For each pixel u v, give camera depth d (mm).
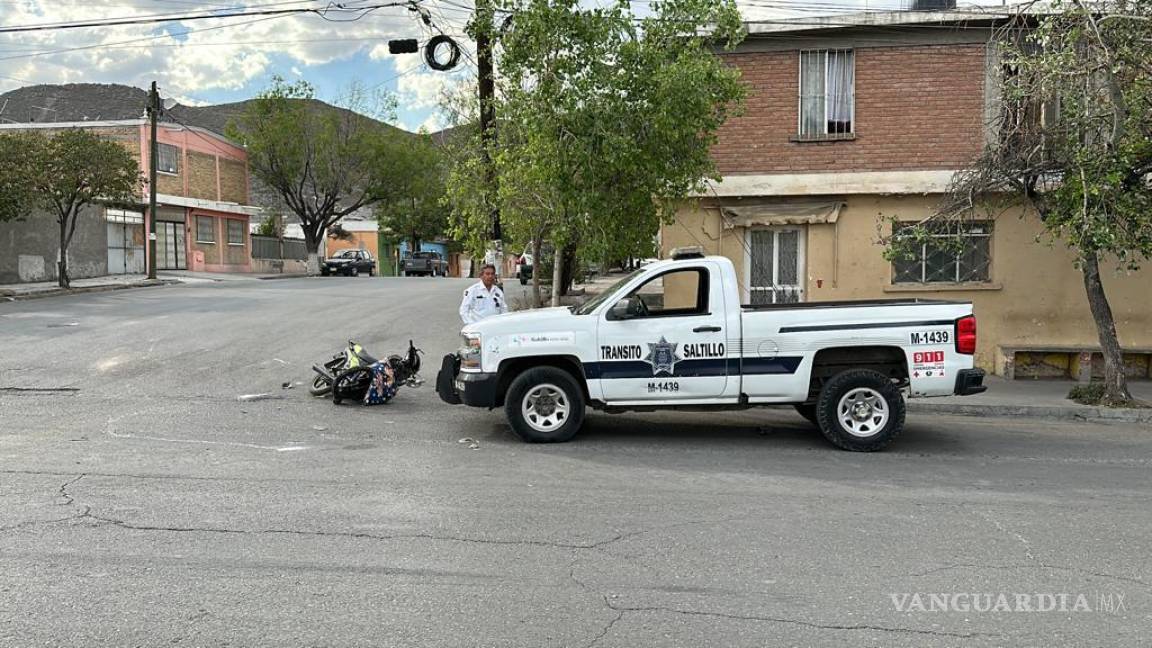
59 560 5176
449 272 67688
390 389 11383
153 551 5355
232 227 41406
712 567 5199
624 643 4129
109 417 10219
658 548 5551
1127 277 14516
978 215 14586
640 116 11734
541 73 11797
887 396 8836
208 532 5754
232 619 4352
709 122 12344
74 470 7516
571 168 11734
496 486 7168
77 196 24344
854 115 14820
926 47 14602
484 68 14305
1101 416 11391
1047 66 10781
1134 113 10664
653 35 12289
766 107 15008
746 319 8969
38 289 24438
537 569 5129
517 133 12953
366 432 9633
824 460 8461
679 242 15242
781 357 8930
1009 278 14695
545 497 6820
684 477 7613
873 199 14812
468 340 9266
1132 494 7168
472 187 14633
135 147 34188
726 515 6348
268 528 5863
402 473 7621
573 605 4586
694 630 4289
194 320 18359
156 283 29078
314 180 40656
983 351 14852
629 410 9172
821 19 14492
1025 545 5703
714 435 9742
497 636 4191
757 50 14969
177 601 4574
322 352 15008
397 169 40656
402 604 4570
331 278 36594
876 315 8883
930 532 5973
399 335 16797
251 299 23219
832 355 9125
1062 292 14633
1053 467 8273
